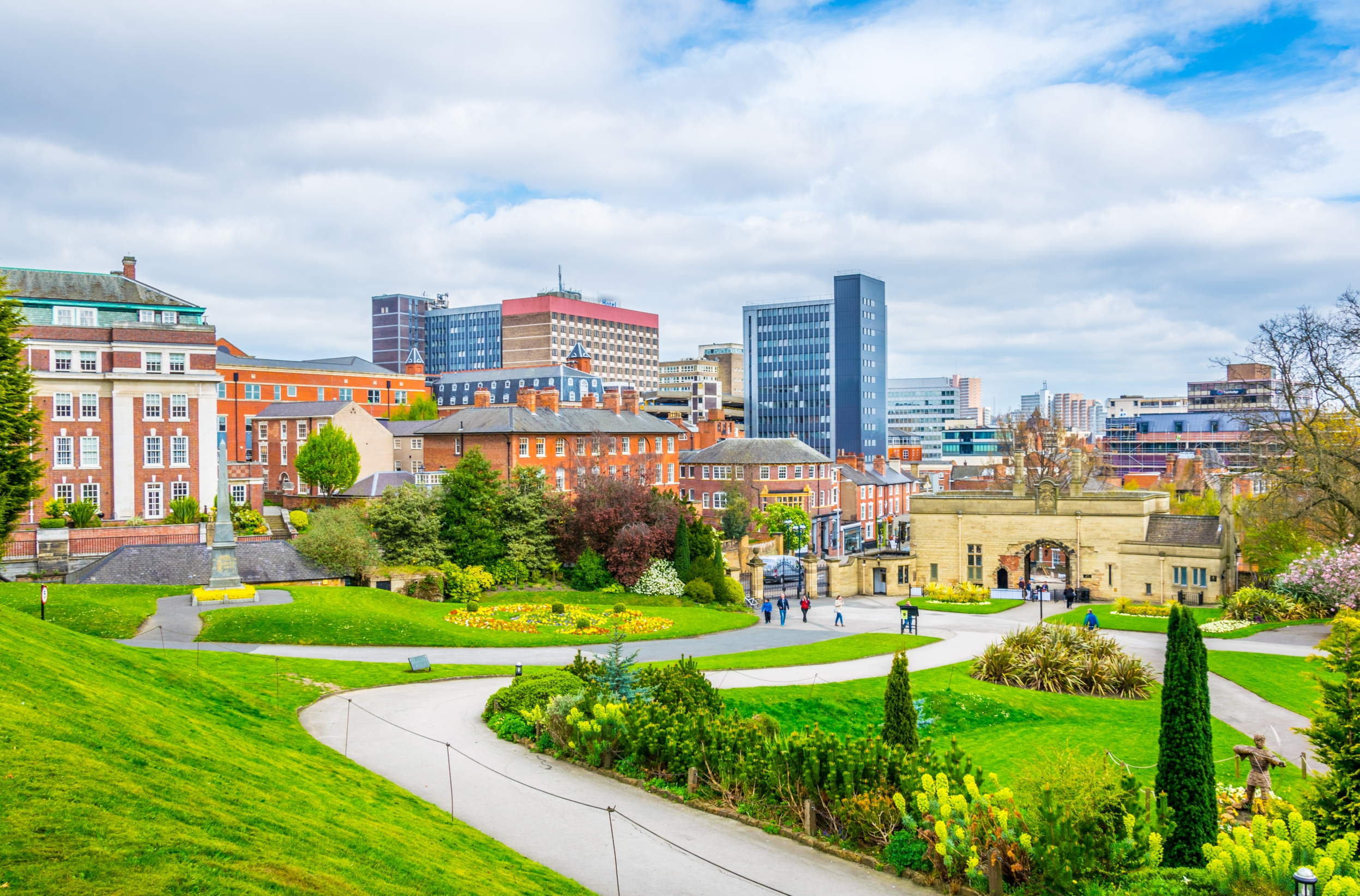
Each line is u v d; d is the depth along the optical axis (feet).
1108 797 58.18
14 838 36.65
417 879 47.93
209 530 208.33
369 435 333.83
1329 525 216.33
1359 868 48.88
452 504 222.28
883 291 654.12
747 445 376.48
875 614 220.02
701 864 61.98
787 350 649.61
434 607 185.68
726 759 74.13
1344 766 65.72
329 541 196.24
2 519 158.10
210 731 65.46
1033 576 288.30
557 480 301.63
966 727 113.91
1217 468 384.88
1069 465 349.41
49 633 76.18
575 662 104.01
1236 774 88.99
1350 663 69.00
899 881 60.23
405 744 86.28
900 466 498.28
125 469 234.79
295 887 40.40
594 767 80.94
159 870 37.81
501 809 70.69
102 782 44.19
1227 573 228.43
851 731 108.88
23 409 165.48
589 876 59.41
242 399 401.70
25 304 234.79
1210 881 52.85
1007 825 57.77
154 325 239.30
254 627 139.54
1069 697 128.88
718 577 233.14
